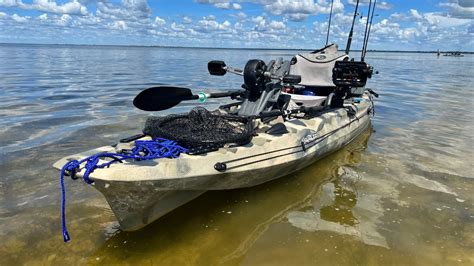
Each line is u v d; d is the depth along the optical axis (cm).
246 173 404
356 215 421
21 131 697
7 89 1219
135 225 353
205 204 439
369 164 586
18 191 457
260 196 463
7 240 357
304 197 463
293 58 755
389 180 522
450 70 3225
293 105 588
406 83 1906
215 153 387
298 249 355
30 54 4131
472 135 777
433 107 1119
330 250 354
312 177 526
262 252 349
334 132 585
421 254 352
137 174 319
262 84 519
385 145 691
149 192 330
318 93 750
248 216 414
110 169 317
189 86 1424
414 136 761
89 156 347
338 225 399
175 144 382
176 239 368
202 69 2361
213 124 429
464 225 406
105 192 321
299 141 490
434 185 508
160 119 438
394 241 372
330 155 620
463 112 1039
